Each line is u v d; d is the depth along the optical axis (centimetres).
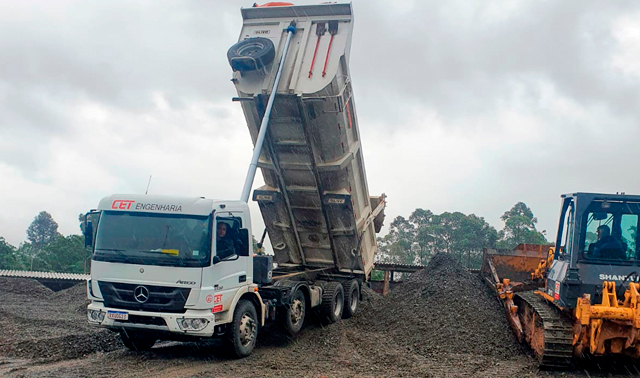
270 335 1138
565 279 902
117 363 859
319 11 1167
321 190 1262
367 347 1068
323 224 1341
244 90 1163
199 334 839
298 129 1175
